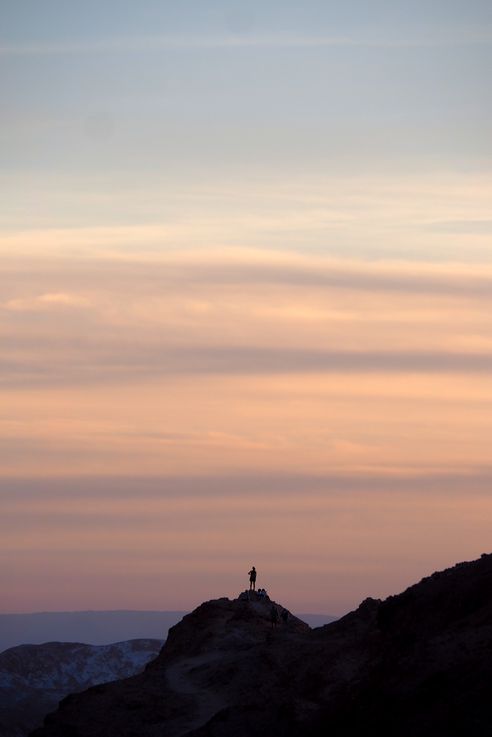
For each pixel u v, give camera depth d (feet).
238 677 589.73
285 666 575.79
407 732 410.11
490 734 390.21
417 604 512.63
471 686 411.34
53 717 595.47
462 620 474.49
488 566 506.89
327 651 566.77
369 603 618.85
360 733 433.89
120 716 579.48
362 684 480.23
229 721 520.83
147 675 637.71
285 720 501.15
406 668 443.73
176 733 547.49
